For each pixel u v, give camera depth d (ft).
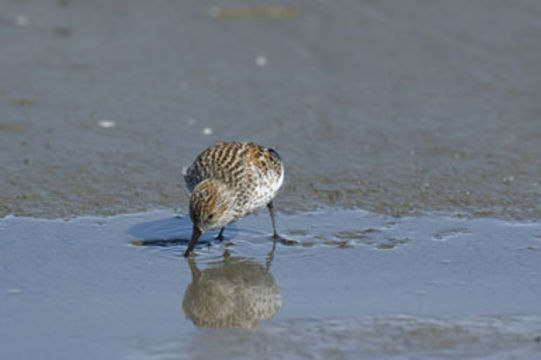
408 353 45.60
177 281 55.42
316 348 46.11
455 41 106.63
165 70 98.02
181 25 110.93
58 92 91.30
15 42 104.22
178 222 65.00
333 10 116.26
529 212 66.49
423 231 63.26
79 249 59.93
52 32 107.65
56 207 66.85
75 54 101.50
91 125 83.87
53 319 49.52
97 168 74.64
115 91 92.22
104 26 110.22
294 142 80.79
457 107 89.30
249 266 57.82
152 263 58.13
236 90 93.40
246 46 104.99
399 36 108.06
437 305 51.42
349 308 51.06
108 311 50.72
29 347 46.19
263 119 86.17
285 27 110.73
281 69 99.19
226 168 60.13
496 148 79.36
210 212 58.13
